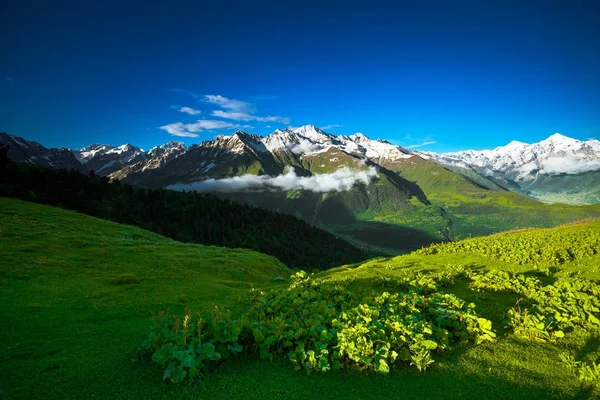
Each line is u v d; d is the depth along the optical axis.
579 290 19.77
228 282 26.94
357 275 27.64
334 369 10.24
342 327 12.23
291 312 14.95
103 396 8.62
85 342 12.23
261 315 14.48
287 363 10.68
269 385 9.40
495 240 41.97
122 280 24.05
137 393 8.80
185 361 9.20
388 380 9.91
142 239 54.72
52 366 10.13
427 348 11.08
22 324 14.07
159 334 10.87
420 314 14.62
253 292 20.95
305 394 9.03
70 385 9.08
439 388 9.58
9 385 9.02
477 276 23.61
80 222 60.00
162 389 8.99
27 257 29.08
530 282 21.58
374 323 12.39
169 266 32.72
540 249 34.34
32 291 19.81
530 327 13.45
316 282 22.06
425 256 38.34
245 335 11.58
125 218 149.12
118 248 38.19
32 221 50.56
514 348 12.36
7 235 37.75
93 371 9.86
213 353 9.87
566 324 14.49
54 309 16.45
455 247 40.75
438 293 18.03
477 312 16.62
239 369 10.24
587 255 30.56
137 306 17.83
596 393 9.46
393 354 10.61
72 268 27.41
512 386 9.78
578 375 10.47
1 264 25.95
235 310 17.16
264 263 49.31
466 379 10.10
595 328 14.05
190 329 10.85
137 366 10.18
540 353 11.99
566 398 9.26
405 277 25.36
